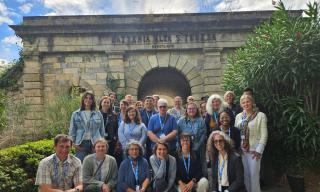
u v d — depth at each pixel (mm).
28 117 14711
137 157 6367
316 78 7777
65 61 15234
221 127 6699
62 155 5383
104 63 15297
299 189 7426
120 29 15102
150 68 15422
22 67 15344
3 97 12141
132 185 6242
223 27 15305
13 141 12875
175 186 6344
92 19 14945
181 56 15523
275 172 8414
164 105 7406
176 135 7250
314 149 7621
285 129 7891
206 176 7145
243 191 5809
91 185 6086
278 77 7879
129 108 7480
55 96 14898
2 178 6215
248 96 6746
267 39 8375
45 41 15078
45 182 5246
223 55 15477
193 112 7391
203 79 15445
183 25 15242
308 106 7895
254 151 6496
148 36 15312
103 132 7379
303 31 7895
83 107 7348
